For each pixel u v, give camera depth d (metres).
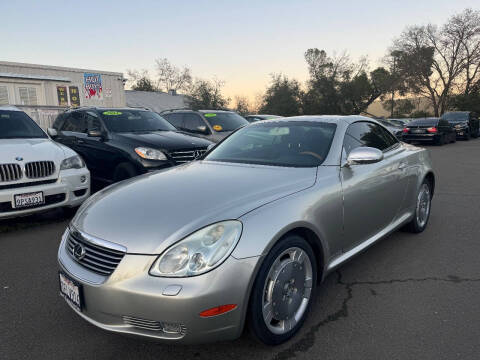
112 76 20.16
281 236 2.23
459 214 5.28
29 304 2.93
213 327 1.99
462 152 14.42
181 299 1.91
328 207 2.65
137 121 7.11
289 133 3.44
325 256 2.66
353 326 2.55
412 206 4.11
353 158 2.93
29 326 2.63
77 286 2.18
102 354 2.32
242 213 2.18
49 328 2.61
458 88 45.75
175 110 9.89
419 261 3.64
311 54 48.56
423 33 44.44
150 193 2.59
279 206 2.32
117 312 2.04
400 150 4.05
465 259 3.68
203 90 38.44
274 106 47.75
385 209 3.48
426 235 4.39
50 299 3.01
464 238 4.28
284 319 2.35
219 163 3.29
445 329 2.49
